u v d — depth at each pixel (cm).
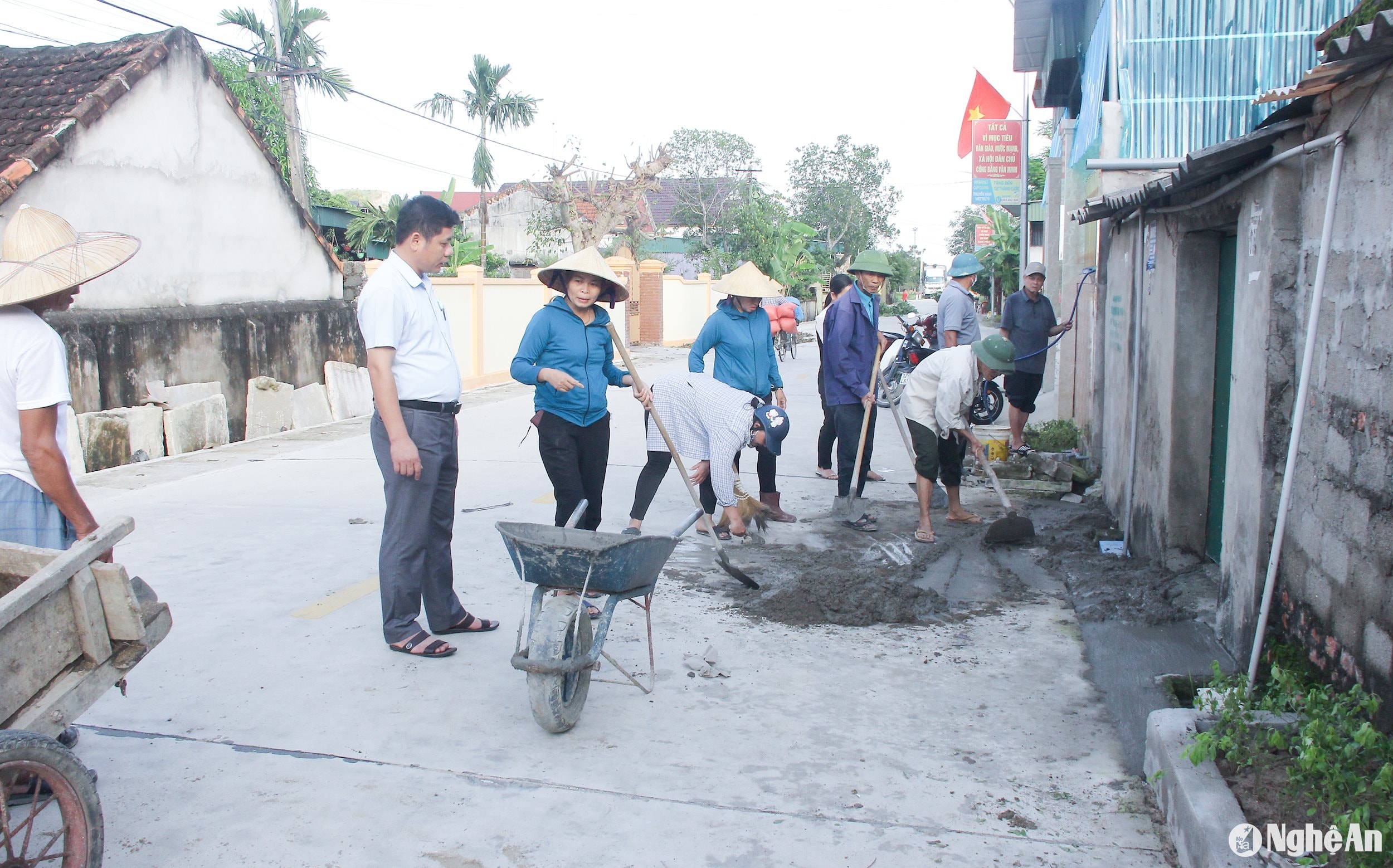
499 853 307
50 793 323
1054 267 1322
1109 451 771
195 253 1150
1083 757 370
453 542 673
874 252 729
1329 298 371
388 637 468
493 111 3322
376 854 306
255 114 2622
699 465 664
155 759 364
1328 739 293
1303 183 400
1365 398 340
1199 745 311
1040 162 3275
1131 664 453
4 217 907
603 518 738
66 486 330
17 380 321
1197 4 718
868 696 424
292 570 605
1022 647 482
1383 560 324
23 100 1039
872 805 335
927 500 673
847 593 543
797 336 3023
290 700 415
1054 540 671
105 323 1010
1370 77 337
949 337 965
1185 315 562
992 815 329
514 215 4350
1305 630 384
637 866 301
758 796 340
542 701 369
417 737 384
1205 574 557
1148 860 304
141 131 1064
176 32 1110
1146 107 726
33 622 272
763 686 434
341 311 1397
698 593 563
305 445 1121
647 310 2930
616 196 3147
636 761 365
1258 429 421
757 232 4253
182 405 1086
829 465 897
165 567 611
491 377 1814
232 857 304
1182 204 552
